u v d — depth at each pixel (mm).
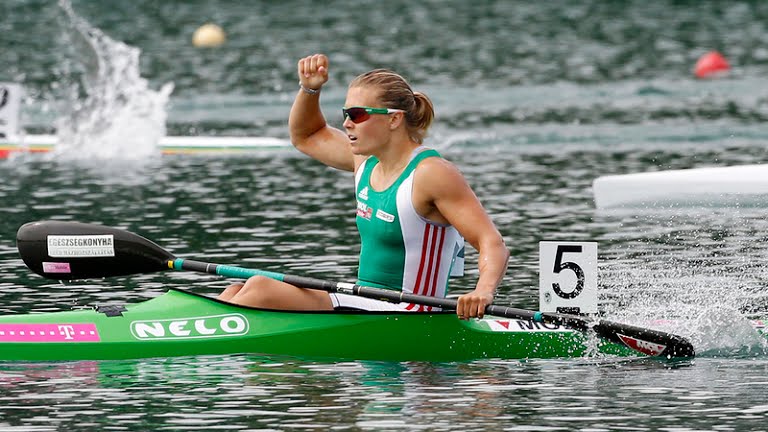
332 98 86562
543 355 31141
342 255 42438
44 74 95375
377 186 30844
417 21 132000
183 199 54094
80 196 54719
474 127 75812
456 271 31922
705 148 67188
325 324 30875
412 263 30688
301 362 30031
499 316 29109
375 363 30156
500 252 29438
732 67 102500
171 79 97500
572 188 56500
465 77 97562
